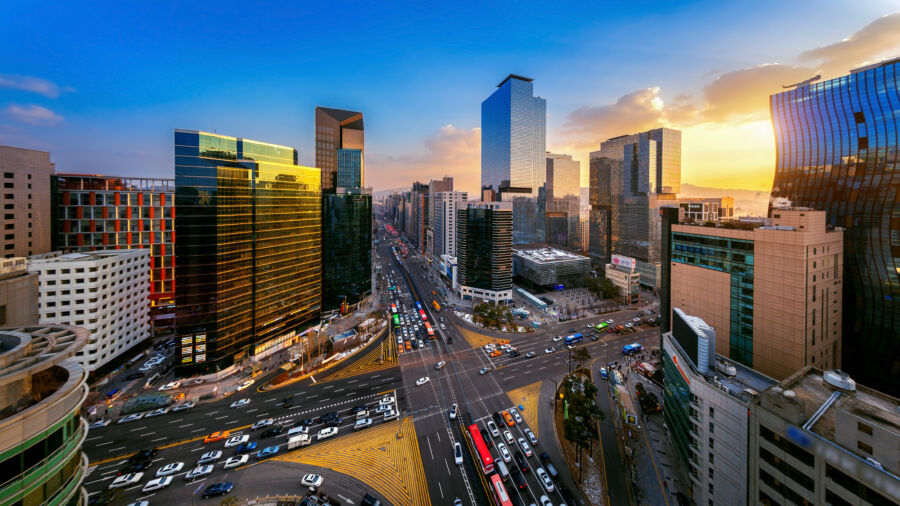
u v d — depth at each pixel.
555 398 107.06
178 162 111.62
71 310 111.88
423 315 187.00
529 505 68.38
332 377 120.25
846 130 101.38
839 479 41.09
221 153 121.56
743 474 55.38
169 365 125.31
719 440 60.06
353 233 190.25
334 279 183.25
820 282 79.75
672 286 108.69
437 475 76.25
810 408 49.38
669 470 79.31
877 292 91.88
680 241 105.00
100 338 116.62
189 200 112.75
